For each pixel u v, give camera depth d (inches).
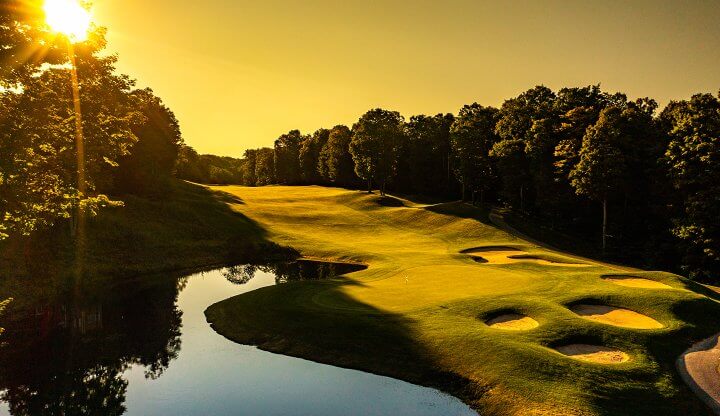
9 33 681.6
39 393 776.9
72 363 909.2
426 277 1427.2
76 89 863.7
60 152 872.9
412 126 4244.6
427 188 3860.7
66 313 1275.8
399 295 1200.8
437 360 824.9
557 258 1706.4
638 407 662.5
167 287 1603.1
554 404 667.4
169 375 834.8
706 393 695.1
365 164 3518.7
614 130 2000.5
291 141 5703.7
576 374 735.1
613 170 1963.6
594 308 1065.5
